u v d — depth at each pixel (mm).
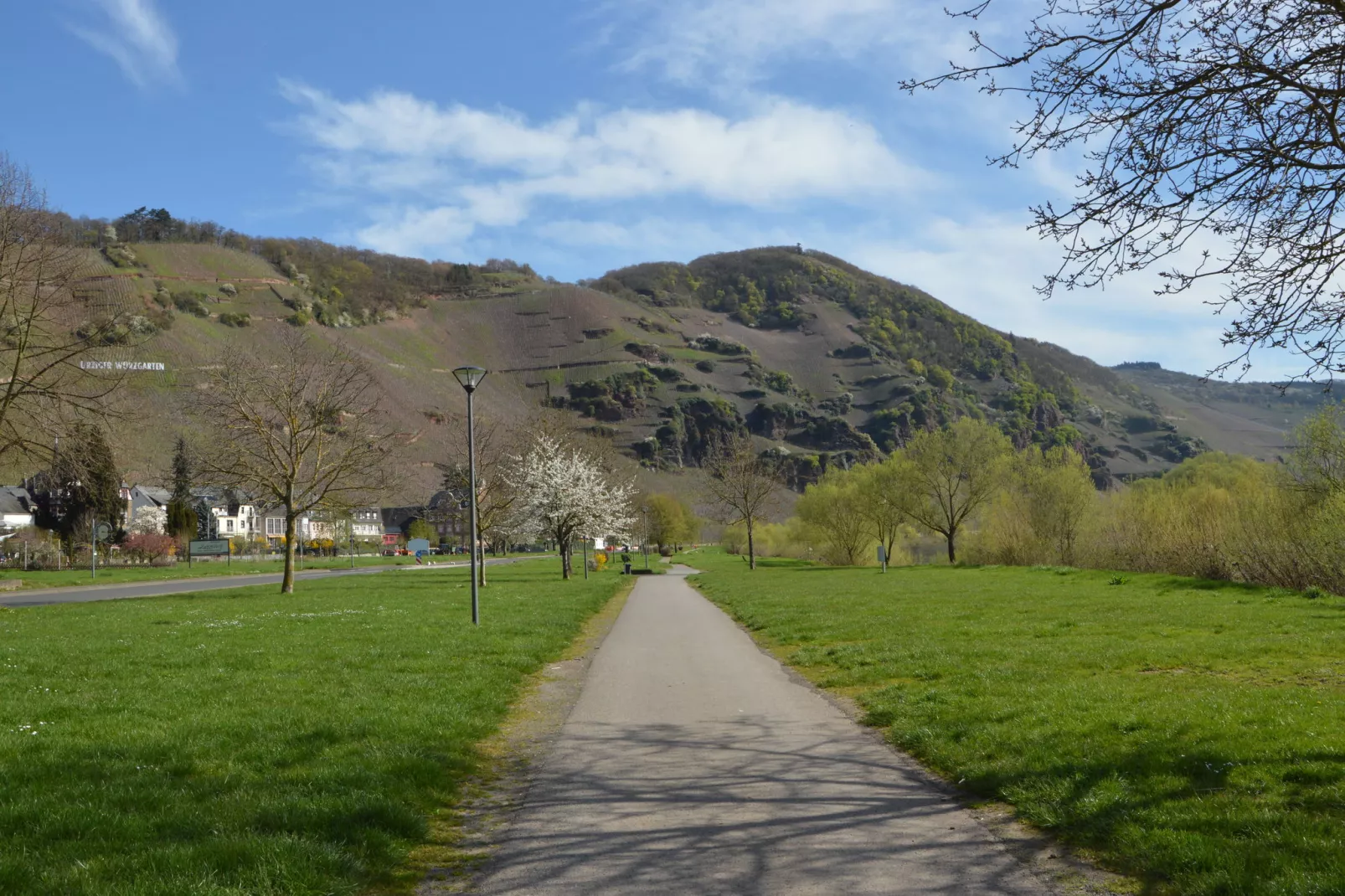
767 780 8102
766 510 82438
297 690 12500
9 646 18172
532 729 10680
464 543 126750
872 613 23922
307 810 6742
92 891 5195
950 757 8562
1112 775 7426
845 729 10391
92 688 12734
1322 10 6938
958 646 16172
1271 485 34906
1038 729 9227
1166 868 5605
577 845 6406
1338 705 9734
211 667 14891
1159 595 27234
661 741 9867
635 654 17656
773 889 5453
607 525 55219
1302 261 7285
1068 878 5621
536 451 56562
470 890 5598
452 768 8570
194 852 5824
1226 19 7266
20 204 31953
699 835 6559
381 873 5859
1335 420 30875
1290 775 7180
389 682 13078
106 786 7457
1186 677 12336
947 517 64188
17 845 6023
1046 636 17422
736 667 15734
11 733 9594
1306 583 27734
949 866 5844
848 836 6488
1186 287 7688
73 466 32469
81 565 74188
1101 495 53531
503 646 17297
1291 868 5336
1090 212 7605
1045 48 7469
